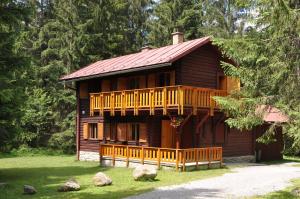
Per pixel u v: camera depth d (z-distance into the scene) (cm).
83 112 2977
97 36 4047
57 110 4031
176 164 2042
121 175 1950
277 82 1273
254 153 2711
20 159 3088
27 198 1401
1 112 1722
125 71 2384
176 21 4438
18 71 1681
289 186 1570
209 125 2434
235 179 1761
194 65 2377
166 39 4447
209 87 2456
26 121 3662
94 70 2797
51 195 1450
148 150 2216
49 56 4384
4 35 1623
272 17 1212
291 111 1234
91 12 4106
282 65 1250
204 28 4281
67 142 3766
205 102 2164
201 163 2119
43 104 3891
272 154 2852
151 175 1730
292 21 1205
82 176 1989
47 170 2286
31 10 1564
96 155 2828
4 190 1570
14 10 1516
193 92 2097
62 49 3981
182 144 2445
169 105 2095
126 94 2352
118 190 1516
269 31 1276
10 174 2103
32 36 4428
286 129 1287
